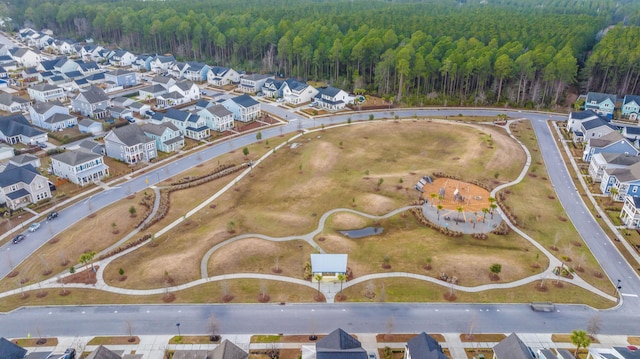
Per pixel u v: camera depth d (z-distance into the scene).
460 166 115.31
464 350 60.34
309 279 73.69
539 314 67.06
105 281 72.75
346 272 74.81
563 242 85.62
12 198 94.56
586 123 136.62
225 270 75.19
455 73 171.75
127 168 115.88
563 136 141.25
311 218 93.00
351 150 125.38
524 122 153.25
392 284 72.69
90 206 96.69
